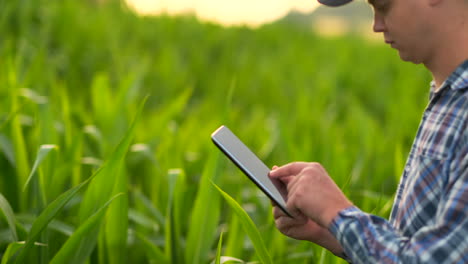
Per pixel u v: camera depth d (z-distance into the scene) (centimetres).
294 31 1293
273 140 388
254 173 141
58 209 171
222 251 262
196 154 364
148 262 244
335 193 119
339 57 953
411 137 429
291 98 681
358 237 110
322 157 336
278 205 138
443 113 118
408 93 579
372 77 827
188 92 354
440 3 115
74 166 266
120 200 202
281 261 222
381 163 361
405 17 117
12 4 641
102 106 340
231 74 764
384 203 263
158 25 934
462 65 115
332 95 640
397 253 106
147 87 594
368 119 416
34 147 283
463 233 102
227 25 1131
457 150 112
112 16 884
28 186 250
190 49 870
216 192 222
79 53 645
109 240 205
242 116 604
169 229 218
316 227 141
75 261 180
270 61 885
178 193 234
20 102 334
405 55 123
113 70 619
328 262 187
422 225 115
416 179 118
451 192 106
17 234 194
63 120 320
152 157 279
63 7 728
